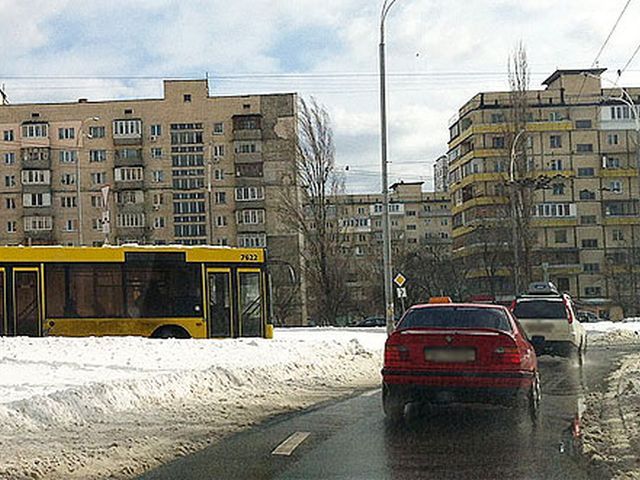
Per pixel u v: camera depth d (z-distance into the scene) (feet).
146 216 263.90
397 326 42.63
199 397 49.85
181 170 265.13
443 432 37.70
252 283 88.28
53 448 32.68
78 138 251.80
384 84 107.55
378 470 29.48
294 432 37.76
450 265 256.93
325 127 177.78
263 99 266.77
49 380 50.42
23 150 261.65
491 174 280.72
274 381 58.49
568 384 59.62
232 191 264.93
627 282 274.98
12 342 69.82
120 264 84.64
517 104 186.60
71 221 262.67
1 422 35.76
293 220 177.88
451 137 310.65
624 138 287.07
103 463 30.40
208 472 29.22
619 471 28.71
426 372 39.88
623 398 48.73
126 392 45.11
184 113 266.16
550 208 282.77
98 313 83.76
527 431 37.96
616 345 112.37
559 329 77.46
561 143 285.84
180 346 71.51
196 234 264.11
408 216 388.16
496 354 39.47
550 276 280.10
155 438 35.81
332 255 177.47
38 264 82.99
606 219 283.38
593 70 288.30
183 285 85.71
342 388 57.00
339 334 120.78
